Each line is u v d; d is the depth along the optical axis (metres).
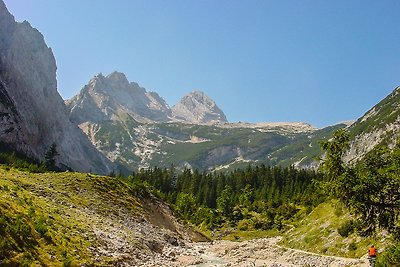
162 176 197.25
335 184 23.03
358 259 47.62
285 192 179.88
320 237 64.69
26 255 32.16
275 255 66.31
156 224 86.12
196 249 77.12
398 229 23.36
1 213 35.22
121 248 48.78
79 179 80.31
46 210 45.69
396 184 21.92
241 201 173.88
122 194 86.50
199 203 178.50
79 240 42.38
